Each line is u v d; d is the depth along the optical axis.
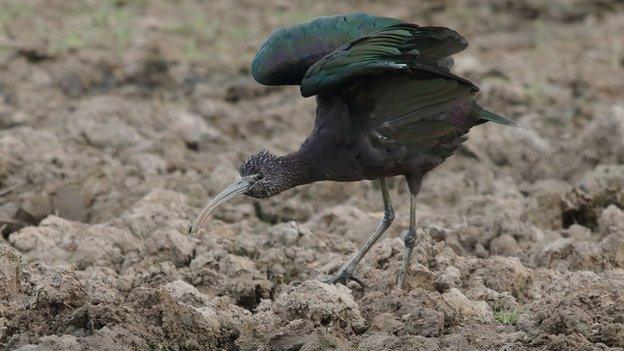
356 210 14.34
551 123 19.16
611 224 14.07
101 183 15.34
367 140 11.59
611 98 20.41
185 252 12.77
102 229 13.24
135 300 10.58
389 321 10.55
